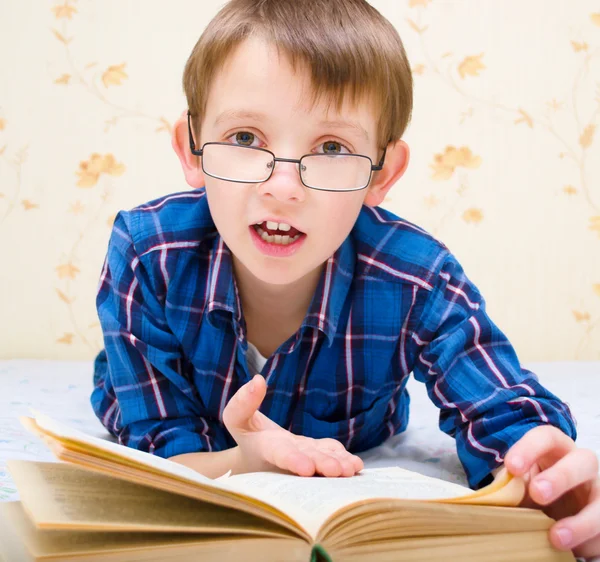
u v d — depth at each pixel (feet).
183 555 1.49
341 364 3.23
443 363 2.93
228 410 2.36
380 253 3.26
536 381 2.77
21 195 6.37
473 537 1.69
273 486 1.87
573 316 6.56
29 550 1.44
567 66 6.41
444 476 3.07
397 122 3.06
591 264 6.53
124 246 3.26
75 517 1.47
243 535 1.54
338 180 2.68
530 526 1.79
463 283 3.19
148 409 3.04
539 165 6.45
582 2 6.39
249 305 3.28
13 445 3.24
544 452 1.97
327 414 3.32
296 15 2.74
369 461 3.30
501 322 6.54
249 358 3.36
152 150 6.34
